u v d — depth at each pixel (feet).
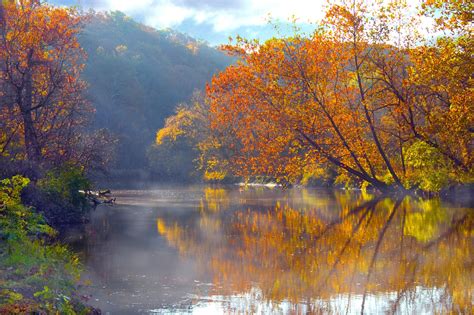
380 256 49.57
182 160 289.12
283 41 123.85
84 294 35.01
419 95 112.16
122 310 31.99
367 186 161.58
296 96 124.57
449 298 34.63
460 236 61.16
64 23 120.26
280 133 130.72
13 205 52.54
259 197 139.95
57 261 41.60
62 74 118.42
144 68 488.85
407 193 125.90
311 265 45.68
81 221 83.76
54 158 111.04
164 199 138.00
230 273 42.68
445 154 111.65
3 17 106.42
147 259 49.21
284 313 31.53
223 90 131.34
